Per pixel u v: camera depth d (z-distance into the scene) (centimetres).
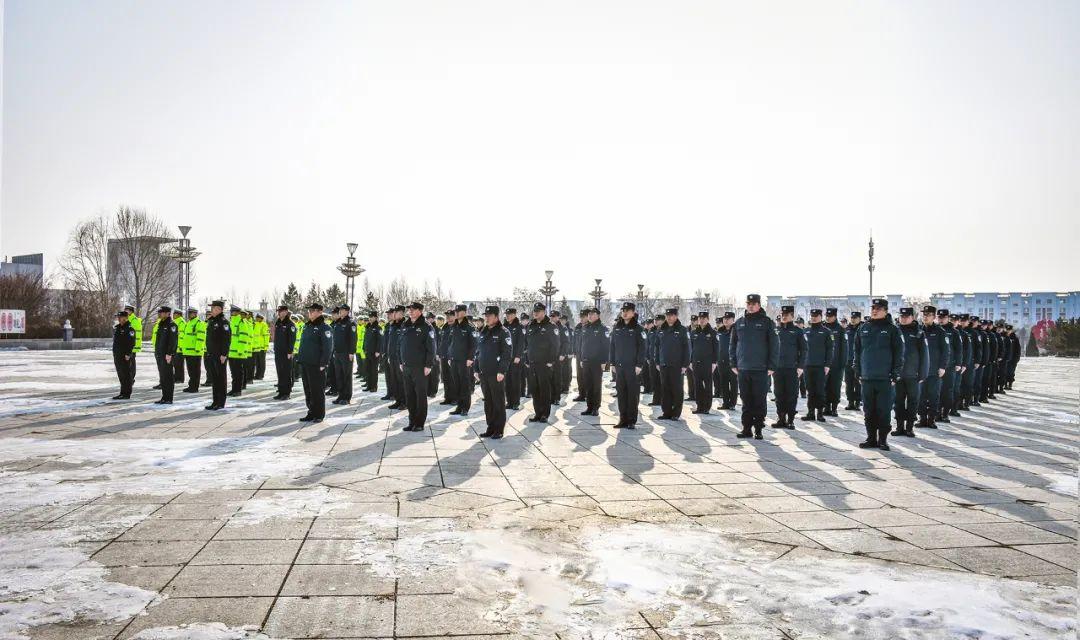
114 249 5403
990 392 1705
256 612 348
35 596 365
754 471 725
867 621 346
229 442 869
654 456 810
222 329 1209
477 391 1767
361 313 2386
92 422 1043
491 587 388
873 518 540
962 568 427
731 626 339
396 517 526
